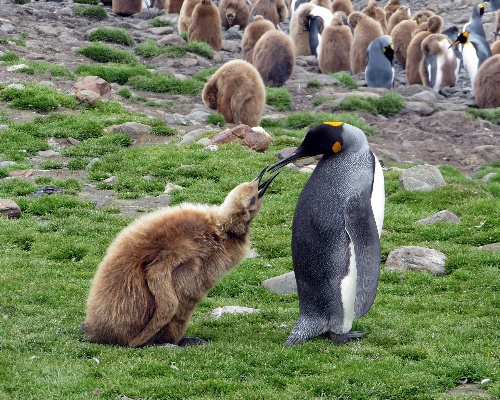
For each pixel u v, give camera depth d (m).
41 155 21.22
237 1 45.62
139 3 45.97
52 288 12.99
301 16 42.19
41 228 16.09
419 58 37.78
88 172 19.84
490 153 26.66
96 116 24.16
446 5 55.16
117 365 9.87
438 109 31.52
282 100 30.69
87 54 32.59
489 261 14.76
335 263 10.81
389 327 11.91
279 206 17.75
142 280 10.19
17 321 11.39
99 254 15.05
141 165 20.30
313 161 21.31
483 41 38.22
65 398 9.03
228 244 10.48
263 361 10.34
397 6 51.12
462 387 9.97
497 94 32.06
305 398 9.34
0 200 16.94
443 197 18.78
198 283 10.29
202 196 18.02
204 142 22.05
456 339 11.41
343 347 10.90
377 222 10.91
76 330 11.13
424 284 14.05
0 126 22.41
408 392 9.66
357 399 9.46
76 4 43.62
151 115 25.67
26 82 26.02
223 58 36.78
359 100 30.53
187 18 41.03
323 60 38.47
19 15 38.97
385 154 25.05
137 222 10.66
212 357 10.27
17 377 9.49
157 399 9.23
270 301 13.42
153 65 33.34
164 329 10.50
